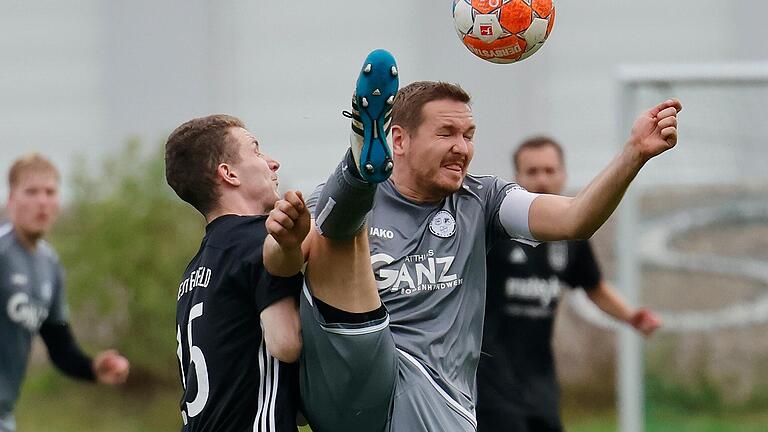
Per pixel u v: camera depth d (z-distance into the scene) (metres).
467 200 17.56
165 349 44.50
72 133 57.66
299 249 15.40
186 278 17.14
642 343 36.44
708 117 39.09
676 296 40.06
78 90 57.78
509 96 54.44
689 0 54.28
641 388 35.00
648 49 54.22
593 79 54.06
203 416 16.41
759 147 39.00
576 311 44.69
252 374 16.25
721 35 54.22
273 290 16.03
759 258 39.69
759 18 53.94
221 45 57.53
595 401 44.34
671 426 39.22
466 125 17.12
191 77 57.81
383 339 16.08
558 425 26.94
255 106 57.03
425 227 17.28
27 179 26.91
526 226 16.94
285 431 16.02
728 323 39.94
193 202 17.52
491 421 26.41
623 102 34.59
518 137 54.34
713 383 39.69
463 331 17.19
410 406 16.55
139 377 45.38
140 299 44.03
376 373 16.14
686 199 39.72
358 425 16.66
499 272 27.03
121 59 58.09
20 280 26.92
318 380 16.22
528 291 27.11
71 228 45.47
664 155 39.53
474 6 16.47
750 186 39.31
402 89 17.70
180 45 57.88
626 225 35.00
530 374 26.89
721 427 38.62
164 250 44.44
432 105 17.08
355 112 14.52
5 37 57.75
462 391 17.12
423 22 56.12
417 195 17.47
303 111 56.66
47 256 27.67
